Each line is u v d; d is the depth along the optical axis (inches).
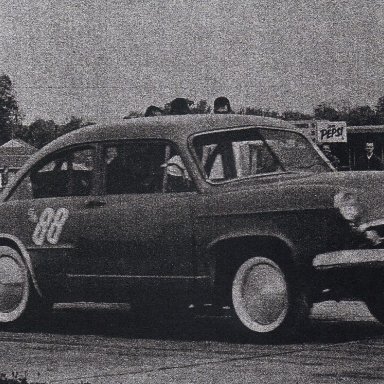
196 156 424.8
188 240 415.5
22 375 325.4
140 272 428.8
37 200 463.8
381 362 339.9
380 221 387.9
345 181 395.5
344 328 440.5
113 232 435.8
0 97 5777.6
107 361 355.3
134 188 435.8
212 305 444.8
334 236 386.9
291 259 392.8
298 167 437.1
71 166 456.1
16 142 5482.3
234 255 405.4
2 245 474.0
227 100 582.2
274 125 448.1
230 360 350.0
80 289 448.8
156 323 488.7
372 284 400.2
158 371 326.0
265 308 398.9
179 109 585.3
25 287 466.6
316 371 319.9
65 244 450.9
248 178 424.8
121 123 451.2
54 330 465.4
